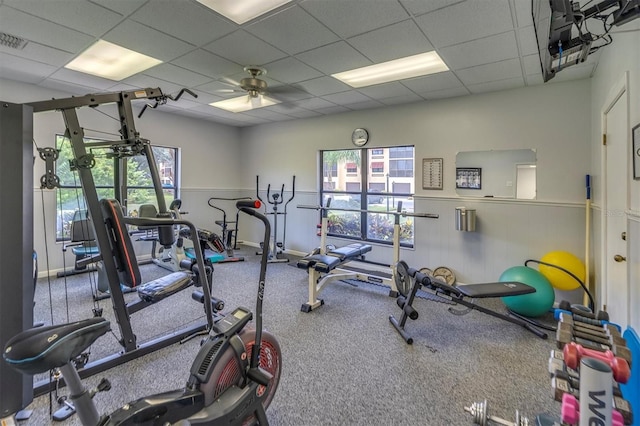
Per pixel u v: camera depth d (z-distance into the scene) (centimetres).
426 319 332
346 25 253
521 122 388
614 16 153
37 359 109
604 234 283
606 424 106
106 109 496
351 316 337
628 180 210
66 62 338
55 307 348
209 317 248
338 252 395
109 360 235
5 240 172
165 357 252
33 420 185
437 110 452
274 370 187
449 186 444
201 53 308
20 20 249
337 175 579
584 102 350
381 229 532
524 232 389
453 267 445
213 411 143
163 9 233
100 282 343
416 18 241
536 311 321
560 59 184
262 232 689
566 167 362
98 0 222
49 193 447
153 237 517
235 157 707
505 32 260
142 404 131
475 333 301
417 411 194
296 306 364
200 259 242
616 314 246
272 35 271
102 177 504
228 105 519
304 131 607
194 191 630
